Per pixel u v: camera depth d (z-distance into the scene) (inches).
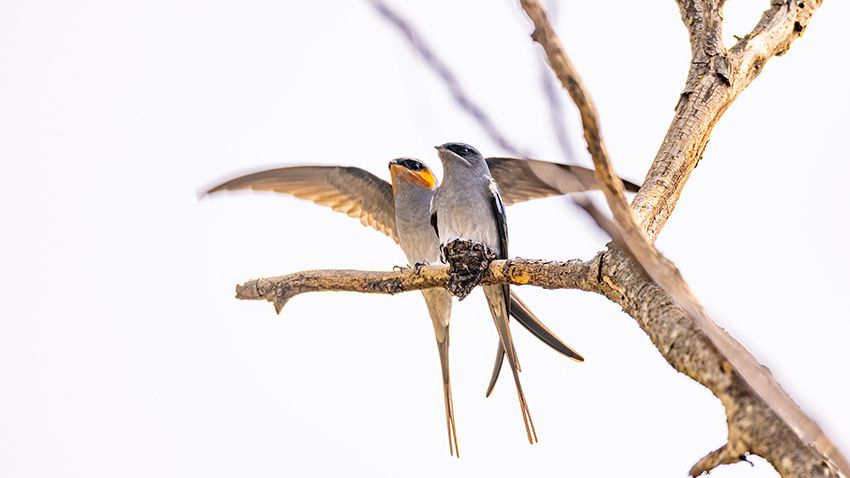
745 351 217.9
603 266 287.4
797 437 201.5
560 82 173.0
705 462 216.7
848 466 192.4
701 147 397.7
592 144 206.4
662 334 246.7
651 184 386.0
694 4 424.8
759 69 421.1
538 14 164.6
